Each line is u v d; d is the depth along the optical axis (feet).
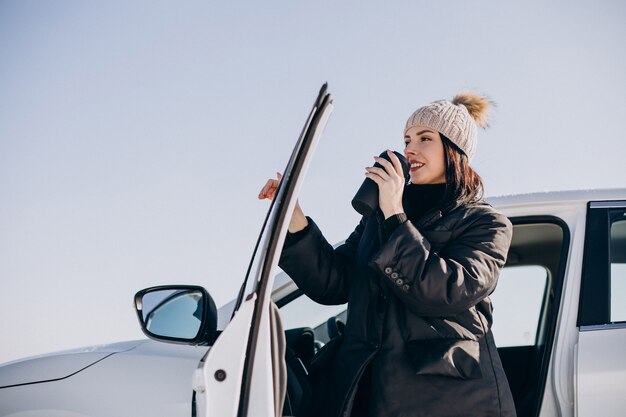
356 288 6.93
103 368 7.63
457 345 6.38
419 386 6.31
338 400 6.48
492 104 8.20
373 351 6.51
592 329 7.42
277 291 8.03
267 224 5.96
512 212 8.16
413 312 6.47
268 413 5.11
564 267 7.81
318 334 8.27
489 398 6.28
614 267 7.91
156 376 7.38
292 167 5.42
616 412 6.89
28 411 7.47
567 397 7.11
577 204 8.14
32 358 8.25
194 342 6.43
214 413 4.99
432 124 7.22
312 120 5.45
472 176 7.25
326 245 7.51
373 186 6.66
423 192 7.50
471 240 6.68
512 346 8.87
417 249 6.27
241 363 5.11
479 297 6.40
